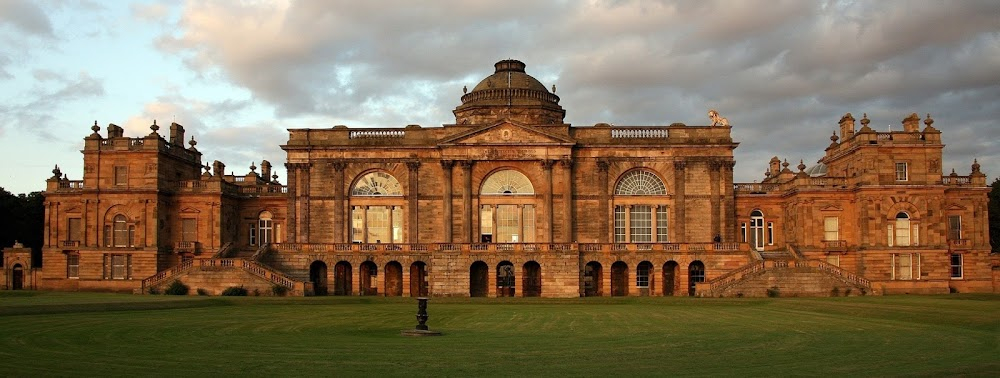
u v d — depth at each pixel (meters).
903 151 77.69
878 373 25.20
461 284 73.00
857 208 78.50
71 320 42.44
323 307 55.56
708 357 28.91
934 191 77.19
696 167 80.38
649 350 30.84
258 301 58.94
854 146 78.94
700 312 51.19
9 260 84.69
